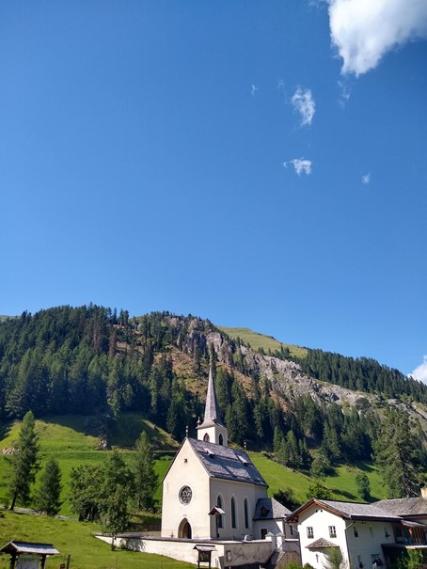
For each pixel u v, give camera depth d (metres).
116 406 183.88
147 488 105.88
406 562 53.47
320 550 52.19
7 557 41.94
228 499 70.62
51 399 179.62
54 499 91.06
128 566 45.78
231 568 52.28
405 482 96.12
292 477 151.25
